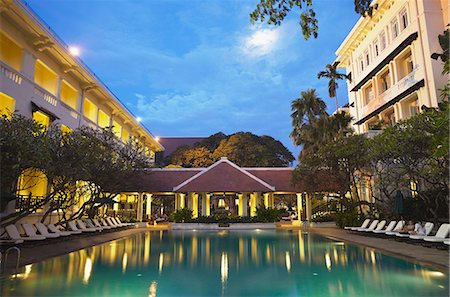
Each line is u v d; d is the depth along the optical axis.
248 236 18.61
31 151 10.48
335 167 21.62
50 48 17.53
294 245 14.34
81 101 22.70
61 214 19.48
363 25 27.61
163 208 45.62
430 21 20.19
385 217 19.91
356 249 12.82
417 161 14.98
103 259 10.68
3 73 14.41
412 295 6.38
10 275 8.16
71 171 13.12
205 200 27.30
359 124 29.70
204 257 11.13
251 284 7.42
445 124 10.73
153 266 9.52
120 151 21.27
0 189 11.29
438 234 11.70
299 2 8.16
